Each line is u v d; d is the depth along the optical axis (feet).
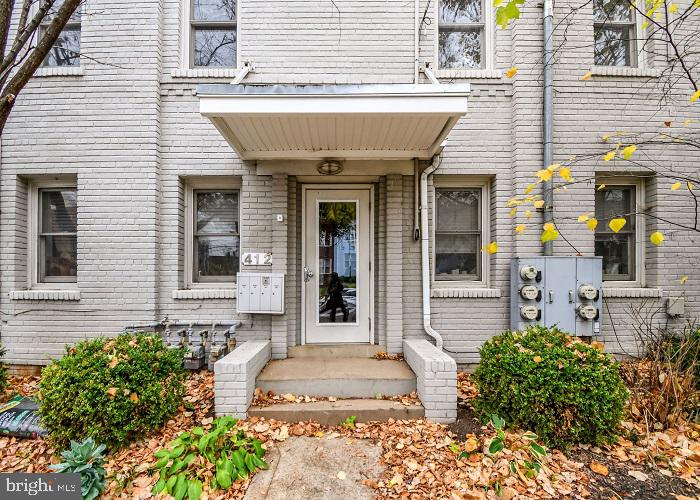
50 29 9.20
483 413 11.02
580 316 14.52
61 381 9.47
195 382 13.85
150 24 15.31
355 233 16.17
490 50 16.26
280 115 11.12
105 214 15.10
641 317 15.17
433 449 9.75
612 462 9.35
